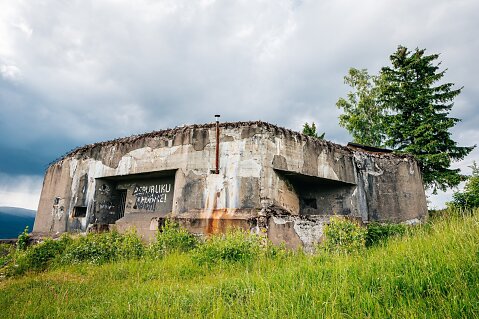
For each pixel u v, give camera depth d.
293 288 4.05
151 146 12.12
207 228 9.79
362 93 20.52
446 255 4.11
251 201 10.02
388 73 17.27
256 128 10.64
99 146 13.72
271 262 6.71
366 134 20.33
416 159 13.85
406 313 3.04
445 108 16.17
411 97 16.56
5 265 9.20
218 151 10.82
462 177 15.04
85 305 4.89
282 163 10.68
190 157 11.18
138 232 10.38
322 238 8.75
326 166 11.77
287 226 8.45
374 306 3.35
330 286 3.97
